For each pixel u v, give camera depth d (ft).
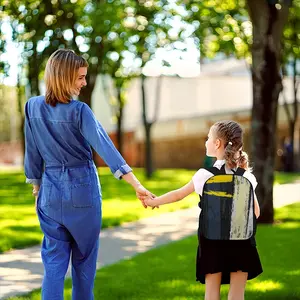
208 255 12.33
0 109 143.43
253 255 12.37
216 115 98.84
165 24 48.73
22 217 36.04
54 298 12.16
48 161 12.63
